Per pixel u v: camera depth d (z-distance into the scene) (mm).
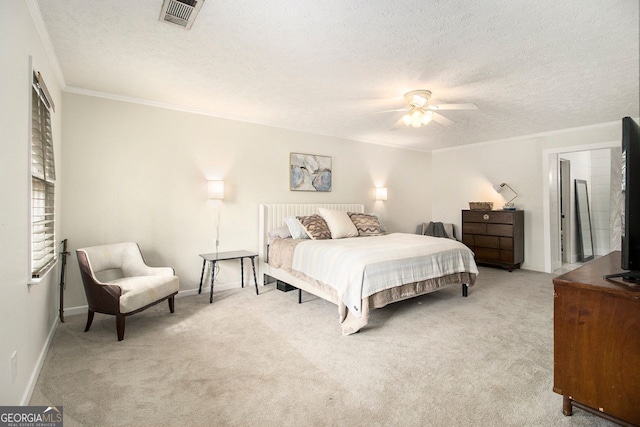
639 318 1294
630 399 1317
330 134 5031
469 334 2541
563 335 1511
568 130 4688
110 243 3232
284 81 2885
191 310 3156
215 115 3904
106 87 3049
